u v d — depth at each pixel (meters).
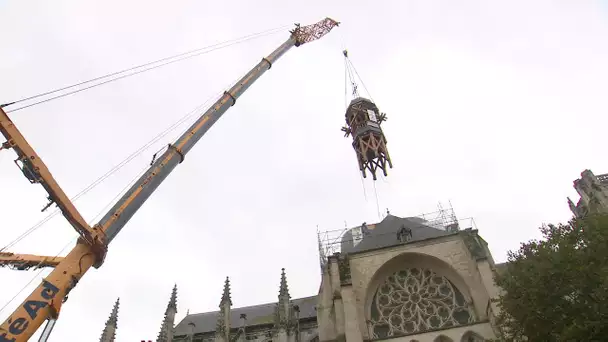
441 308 46.59
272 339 66.81
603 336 29.11
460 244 49.50
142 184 44.16
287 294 66.19
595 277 31.31
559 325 31.80
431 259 49.41
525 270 35.22
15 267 42.44
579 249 33.50
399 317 46.88
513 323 35.66
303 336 67.31
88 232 37.56
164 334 67.81
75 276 35.84
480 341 42.72
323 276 54.34
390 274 50.06
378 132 75.81
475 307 45.09
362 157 74.94
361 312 47.00
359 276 49.53
